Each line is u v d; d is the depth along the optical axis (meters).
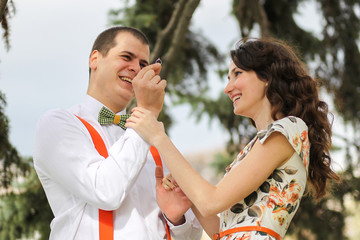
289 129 3.00
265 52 3.18
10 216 6.39
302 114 3.14
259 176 2.97
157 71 3.32
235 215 3.06
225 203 2.96
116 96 3.51
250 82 3.17
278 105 3.12
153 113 3.21
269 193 3.01
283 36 7.39
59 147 3.18
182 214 3.33
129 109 5.43
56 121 3.25
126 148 3.11
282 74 3.16
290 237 7.46
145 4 7.15
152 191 3.44
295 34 7.39
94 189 3.05
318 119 3.17
